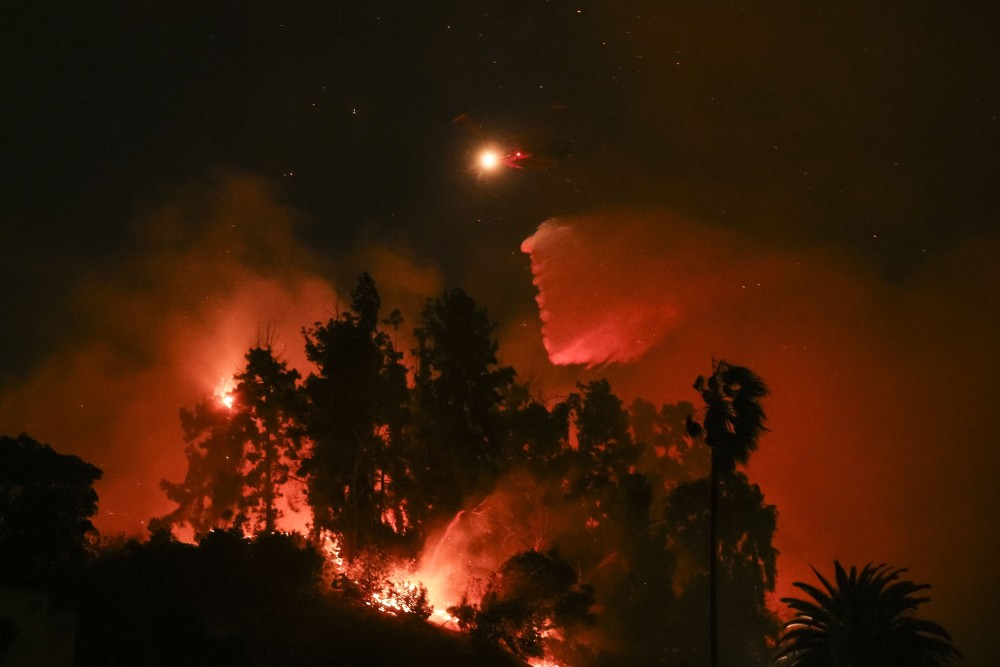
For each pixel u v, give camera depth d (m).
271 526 57.47
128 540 43.62
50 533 36.41
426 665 40.28
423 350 59.31
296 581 42.56
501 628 45.91
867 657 46.16
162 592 38.28
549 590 48.62
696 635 58.88
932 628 46.72
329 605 43.53
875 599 47.16
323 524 53.91
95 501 38.41
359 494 53.81
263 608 39.84
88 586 36.25
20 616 27.36
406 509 56.28
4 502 36.22
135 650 31.52
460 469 56.56
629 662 54.38
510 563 49.25
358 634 40.56
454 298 59.16
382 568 50.16
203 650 31.62
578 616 49.59
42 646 27.88
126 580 38.16
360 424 54.31
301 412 55.81
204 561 41.81
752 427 51.28
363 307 56.50
